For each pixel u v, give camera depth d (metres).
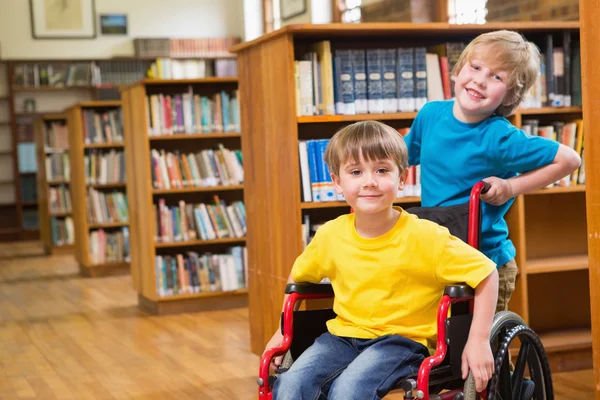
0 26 11.81
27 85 11.84
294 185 3.55
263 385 2.18
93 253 7.89
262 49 3.82
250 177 4.09
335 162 2.15
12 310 6.26
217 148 6.12
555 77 3.92
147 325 5.43
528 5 5.06
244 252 5.91
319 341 2.21
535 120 3.95
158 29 12.29
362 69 3.70
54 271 8.46
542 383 2.47
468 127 2.51
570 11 4.63
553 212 4.24
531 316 4.25
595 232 2.06
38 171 10.41
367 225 2.15
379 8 7.21
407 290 2.13
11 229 12.12
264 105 3.85
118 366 4.34
